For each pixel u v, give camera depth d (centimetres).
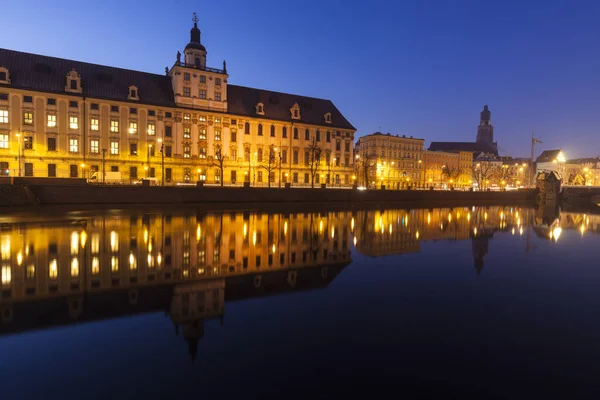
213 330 816
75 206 4184
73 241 1944
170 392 568
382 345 744
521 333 809
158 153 7031
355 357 691
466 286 1201
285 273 1367
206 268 1422
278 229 2608
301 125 8631
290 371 636
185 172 7300
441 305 999
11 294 1066
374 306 992
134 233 2255
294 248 1888
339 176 9225
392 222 3284
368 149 13275
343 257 1683
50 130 6162
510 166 17975
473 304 1011
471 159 15762
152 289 1135
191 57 7544
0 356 691
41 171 6116
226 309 965
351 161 9381
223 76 7688
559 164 17825
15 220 2844
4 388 579
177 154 7212
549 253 1847
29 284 1168
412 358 688
